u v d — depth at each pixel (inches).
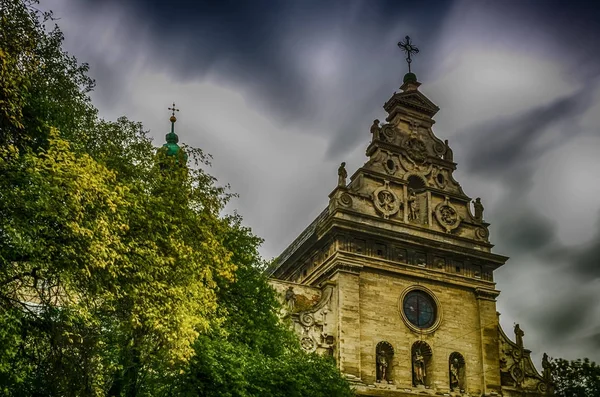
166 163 1111.6
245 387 1083.3
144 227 927.0
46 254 768.3
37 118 898.7
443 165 2332.7
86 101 1134.4
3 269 757.9
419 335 2016.5
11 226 727.7
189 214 1025.5
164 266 914.1
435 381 1983.3
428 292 2092.8
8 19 841.5
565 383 2079.2
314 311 1904.5
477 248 2219.5
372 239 2065.7
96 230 795.4
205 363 1043.3
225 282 1235.9
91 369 881.5
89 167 823.1
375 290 2004.2
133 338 943.0
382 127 2283.5
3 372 800.3
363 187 2143.2
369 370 1893.5
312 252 2175.2
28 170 765.3
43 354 874.1
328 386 1334.9
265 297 1337.4
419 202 2242.9
